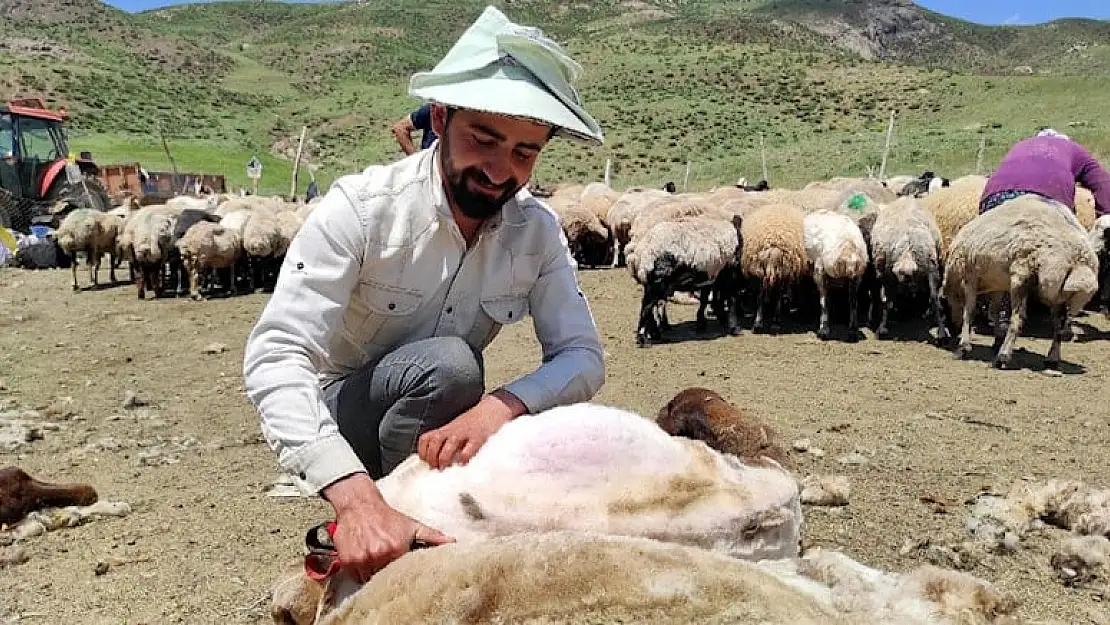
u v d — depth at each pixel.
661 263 8.96
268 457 5.57
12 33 113.56
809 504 4.50
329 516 4.51
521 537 1.79
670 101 79.56
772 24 157.88
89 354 8.92
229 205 15.93
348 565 1.98
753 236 9.49
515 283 2.76
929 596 1.84
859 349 8.82
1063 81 62.81
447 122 2.45
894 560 3.88
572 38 134.38
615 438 2.12
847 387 7.12
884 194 12.41
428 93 2.32
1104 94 54.25
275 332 2.36
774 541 2.10
